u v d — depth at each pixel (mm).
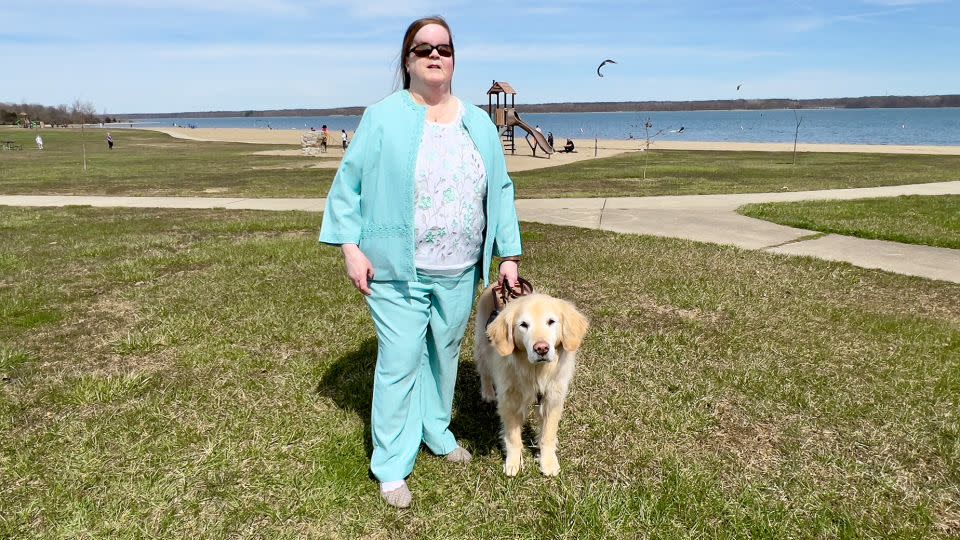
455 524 3125
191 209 13844
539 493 3385
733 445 3840
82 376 4723
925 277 7375
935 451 3740
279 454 3707
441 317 3295
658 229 10531
